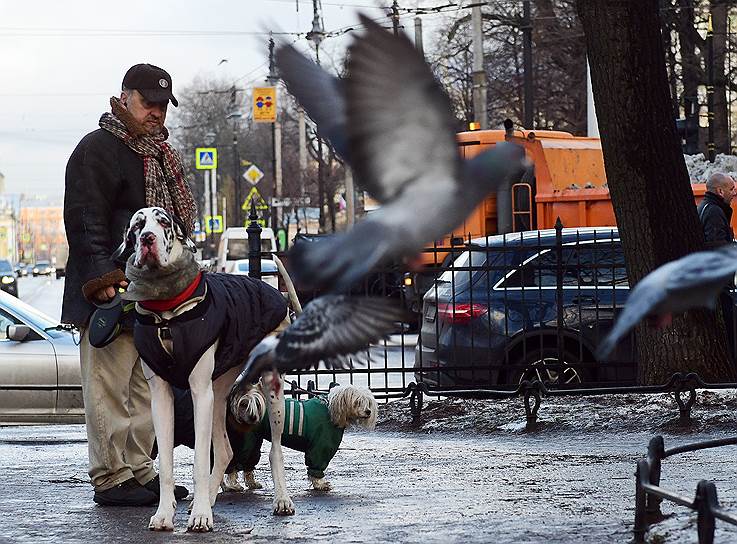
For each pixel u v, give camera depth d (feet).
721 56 135.64
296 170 261.24
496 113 193.88
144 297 25.43
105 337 28.71
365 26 11.19
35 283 371.56
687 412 41.86
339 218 226.38
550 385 47.44
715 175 50.98
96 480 29.96
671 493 21.35
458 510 27.84
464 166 11.25
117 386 30.09
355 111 11.19
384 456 38.29
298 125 241.96
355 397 31.01
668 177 46.14
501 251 47.21
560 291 47.52
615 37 45.65
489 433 43.57
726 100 140.26
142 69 29.99
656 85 46.03
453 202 11.08
